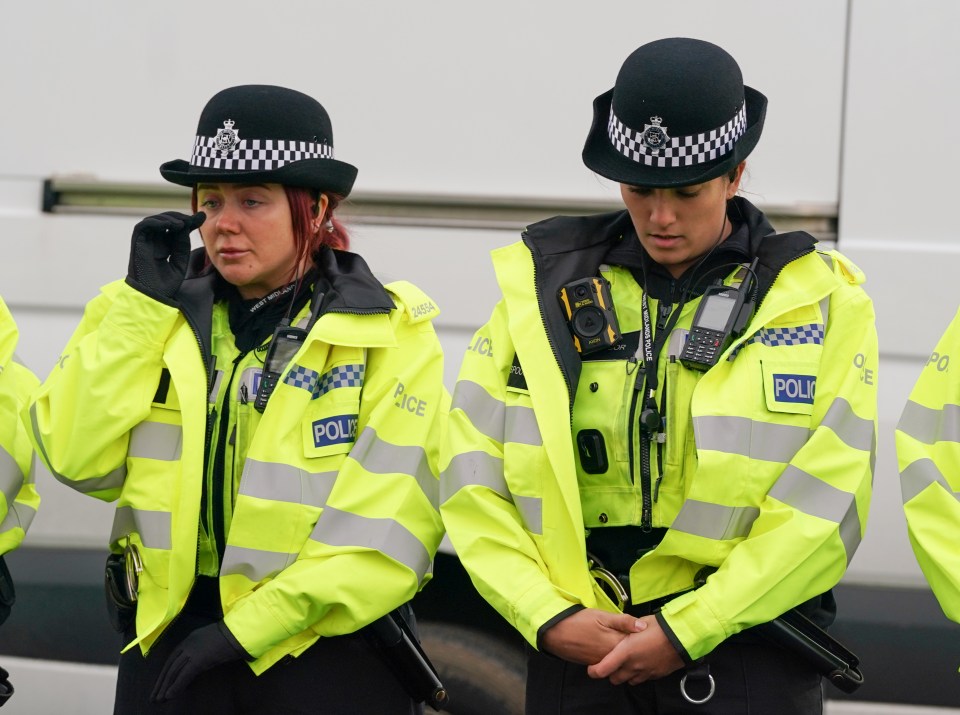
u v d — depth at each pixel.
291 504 10.52
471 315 13.77
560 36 13.65
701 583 10.23
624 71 10.22
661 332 10.38
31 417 11.13
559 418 10.22
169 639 10.94
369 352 11.03
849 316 10.27
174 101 14.20
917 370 13.25
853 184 13.29
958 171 13.17
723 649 10.11
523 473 10.32
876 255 13.23
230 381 10.90
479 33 13.75
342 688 10.81
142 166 14.27
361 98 13.91
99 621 14.57
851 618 13.59
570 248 10.71
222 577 10.55
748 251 10.43
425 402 11.05
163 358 10.83
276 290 11.12
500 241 13.73
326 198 11.29
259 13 14.05
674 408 10.21
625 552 10.39
